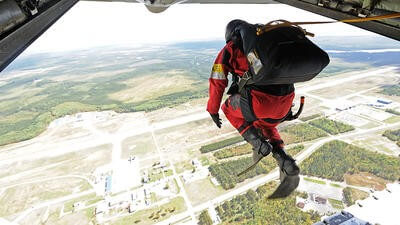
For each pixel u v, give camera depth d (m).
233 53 2.19
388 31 2.84
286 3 4.39
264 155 2.35
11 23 2.37
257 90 2.10
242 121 2.52
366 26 3.07
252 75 1.99
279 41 1.81
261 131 2.44
